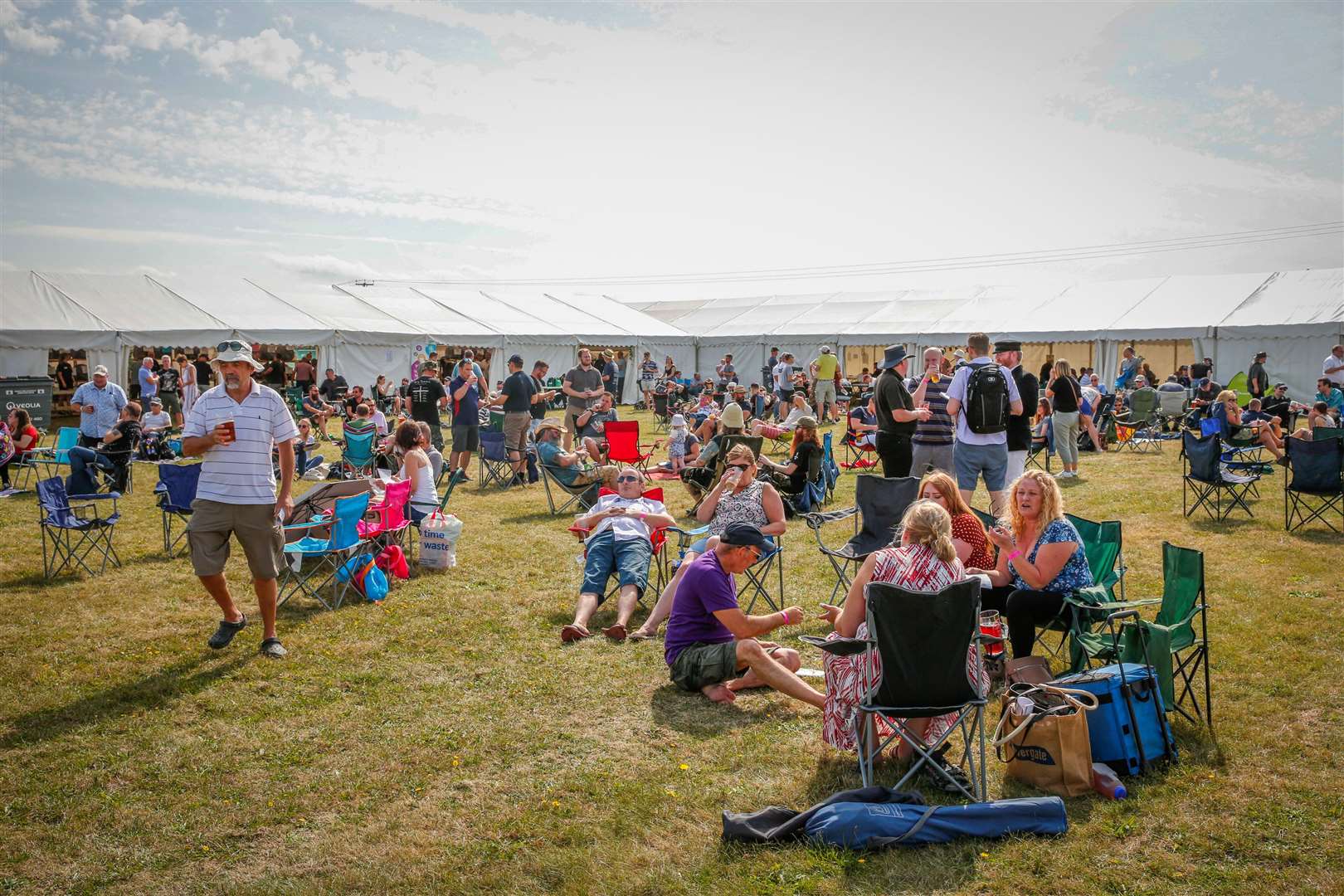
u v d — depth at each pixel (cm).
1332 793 375
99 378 1280
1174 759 404
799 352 3081
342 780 411
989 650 518
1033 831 349
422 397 1286
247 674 539
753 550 503
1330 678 497
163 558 818
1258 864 328
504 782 407
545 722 471
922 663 368
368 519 739
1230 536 862
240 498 558
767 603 678
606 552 650
